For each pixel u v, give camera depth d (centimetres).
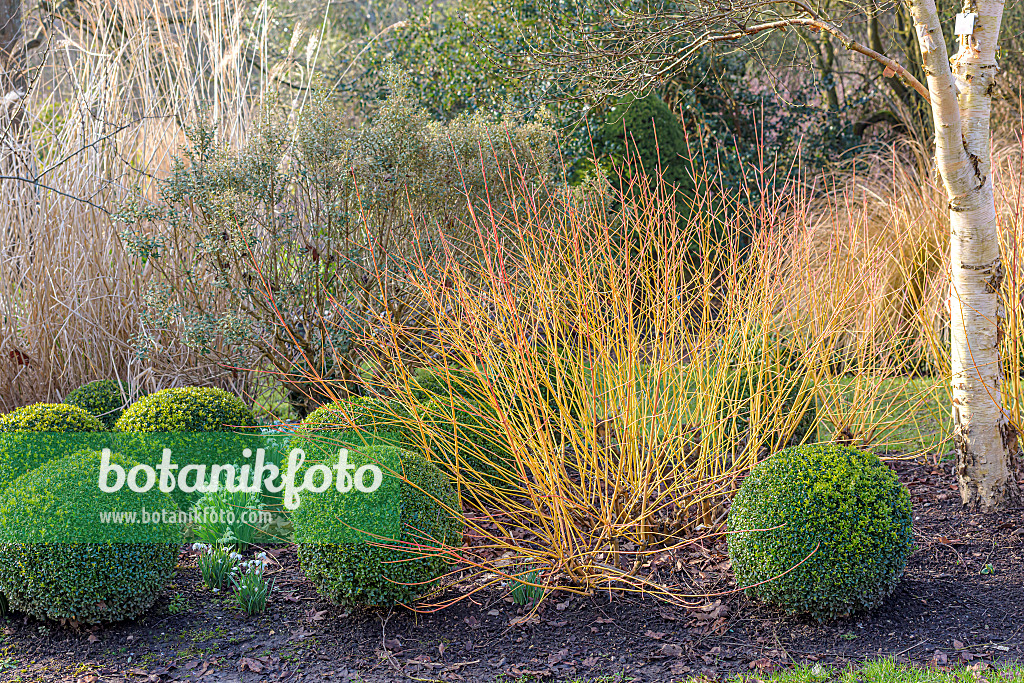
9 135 634
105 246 636
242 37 751
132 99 695
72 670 349
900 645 355
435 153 609
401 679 342
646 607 398
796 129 1193
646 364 446
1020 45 984
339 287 627
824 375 529
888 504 374
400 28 1147
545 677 343
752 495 386
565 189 579
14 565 365
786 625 377
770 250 486
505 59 912
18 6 844
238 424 513
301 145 595
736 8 483
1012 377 477
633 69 571
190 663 355
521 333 400
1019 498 468
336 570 382
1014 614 374
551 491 405
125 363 648
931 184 736
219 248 572
